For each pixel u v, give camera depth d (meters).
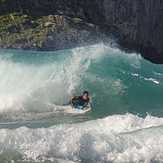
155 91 32.69
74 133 16.02
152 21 84.81
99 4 82.00
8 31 75.50
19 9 81.38
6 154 15.43
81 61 32.97
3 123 23.17
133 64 36.00
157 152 15.15
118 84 32.50
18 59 31.20
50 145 15.60
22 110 27.38
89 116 26.14
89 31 75.88
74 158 15.27
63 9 81.31
